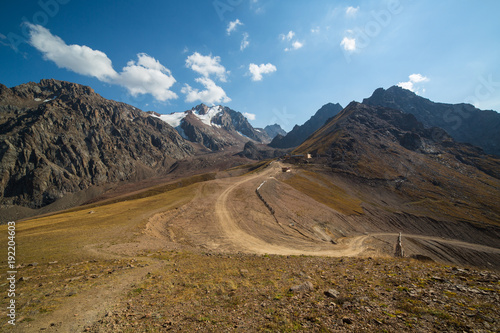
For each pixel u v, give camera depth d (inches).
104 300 496.1
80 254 909.2
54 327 385.7
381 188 4739.2
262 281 574.9
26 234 1222.9
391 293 402.9
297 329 316.8
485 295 349.1
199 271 711.7
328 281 527.8
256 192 2778.1
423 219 3489.2
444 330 276.5
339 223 2321.6
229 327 344.5
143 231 1355.8
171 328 360.2
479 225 3563.0
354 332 292.7
